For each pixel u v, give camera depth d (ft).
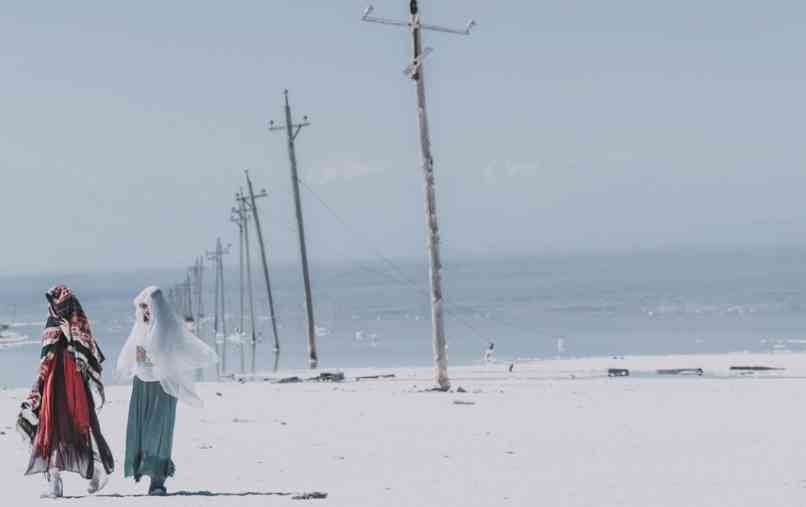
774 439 176.55
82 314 130.11
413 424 210.18
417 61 333.62
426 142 338.95
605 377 405.80
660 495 123.54
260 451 170.91
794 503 116.98
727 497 121.49
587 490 127.75
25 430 126.52
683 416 215.92
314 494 124.26
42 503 120.98
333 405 259.19
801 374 417.69
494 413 229.45
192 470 150.00
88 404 128.16
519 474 142.41
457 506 116.88
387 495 125.29
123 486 136.56
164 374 126.93
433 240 331.57
